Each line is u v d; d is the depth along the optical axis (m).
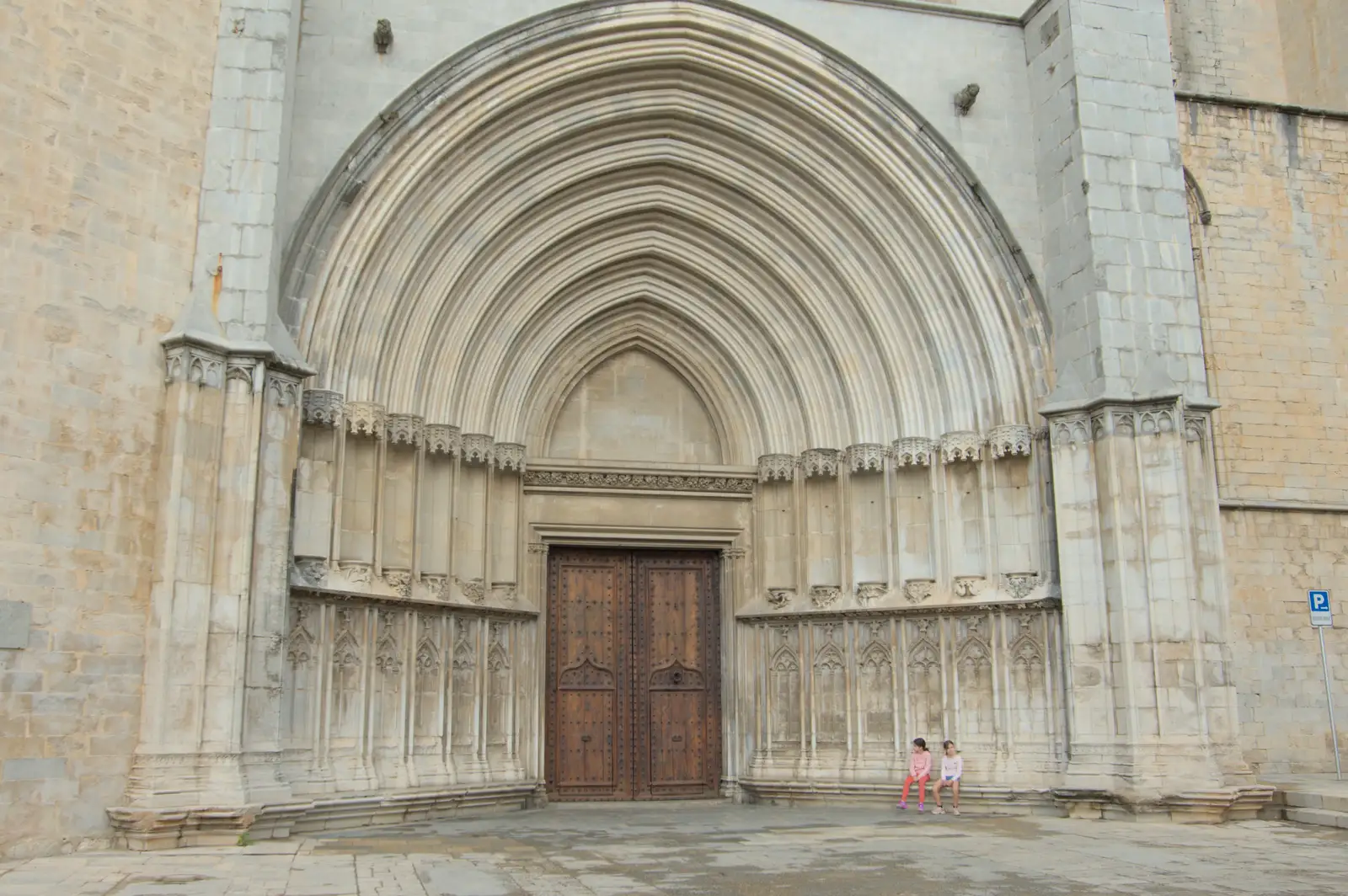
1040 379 19.19
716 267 21.36
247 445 14.62
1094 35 19.14
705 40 19.23
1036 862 12.60
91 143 13.93
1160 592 17.36
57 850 12.71
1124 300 18.30
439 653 18.33
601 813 18.67
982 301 19.48
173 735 13.59
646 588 21.72
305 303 16.70
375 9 17.88
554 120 19.06
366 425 17.23
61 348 13.33
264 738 14.66
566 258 20.67
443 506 18.75
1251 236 22.39
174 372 14.30
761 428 21.70
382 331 17.78
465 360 19.50
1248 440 21.62
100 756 13.17
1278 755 20.34
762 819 17.44
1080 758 17.50
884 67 19.78
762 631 20.98
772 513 21.34
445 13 18.12
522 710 19.89
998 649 18.72
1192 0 28.47
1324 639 20.97
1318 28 27.61
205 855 12.74
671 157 20.34
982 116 19.91
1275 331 22.12
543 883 11.04
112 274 13.97
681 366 22.17
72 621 13.08
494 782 18.72
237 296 14.98
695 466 21.42
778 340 21.27
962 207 19.64
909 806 18.53
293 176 16.97
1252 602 20.78
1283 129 22.95
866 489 20.50
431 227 18.27
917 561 19.78
